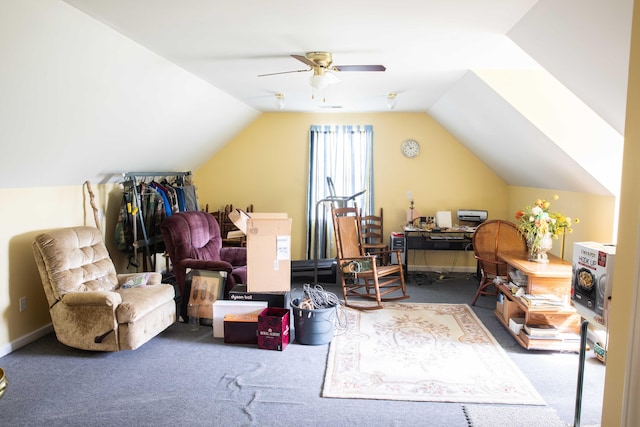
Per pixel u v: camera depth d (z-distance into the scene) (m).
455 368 2.98
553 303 3.22
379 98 4.93
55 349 3.26
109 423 2.33
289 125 6.04
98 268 3.48
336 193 6.00
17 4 1.99
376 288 4.25
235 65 3.52
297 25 2.61
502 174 5.59
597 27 2.09
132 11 2.35
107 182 4.44
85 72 2.73
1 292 3.13
